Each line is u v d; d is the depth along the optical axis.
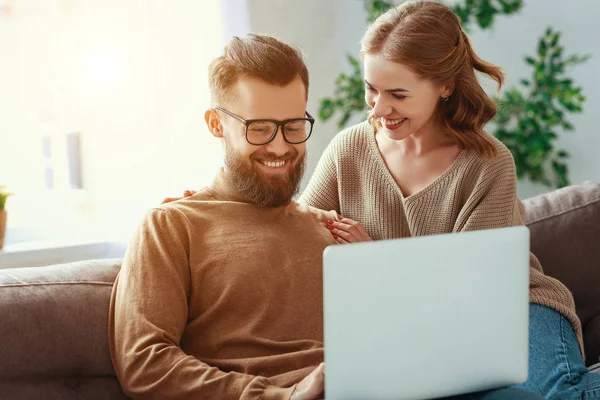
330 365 1.19
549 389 1.75
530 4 3.30
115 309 1.62
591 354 2.24
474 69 1.98
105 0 2.62
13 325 1.56
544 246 2.28
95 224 2.69
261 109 1.65
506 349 1.30
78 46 2.62
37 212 2.63
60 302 1.62
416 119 1.85
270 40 1.71
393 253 1.20
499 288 1.27
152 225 1.66
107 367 1.64
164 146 2.72
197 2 2.72
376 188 2.02
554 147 3.31
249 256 1.67
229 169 1.72
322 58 3.27
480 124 1.94
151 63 2.69
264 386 1.45
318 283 1.72
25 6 2.56
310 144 3.26
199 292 1.66
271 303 1.66
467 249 1.24
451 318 1.24
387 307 1.20
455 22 1.87
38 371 1.58
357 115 3.39
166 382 1.49
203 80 2.75
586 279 2.27
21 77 2.58
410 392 1.24
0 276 1.64
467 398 1.33
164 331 1.55
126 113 2.68
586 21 3.21
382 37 1.82
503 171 1.92
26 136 2.60
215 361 1.61
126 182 2.69
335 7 3.30
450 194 1.93
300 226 1.78
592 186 2.38
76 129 2.64
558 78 3.29
